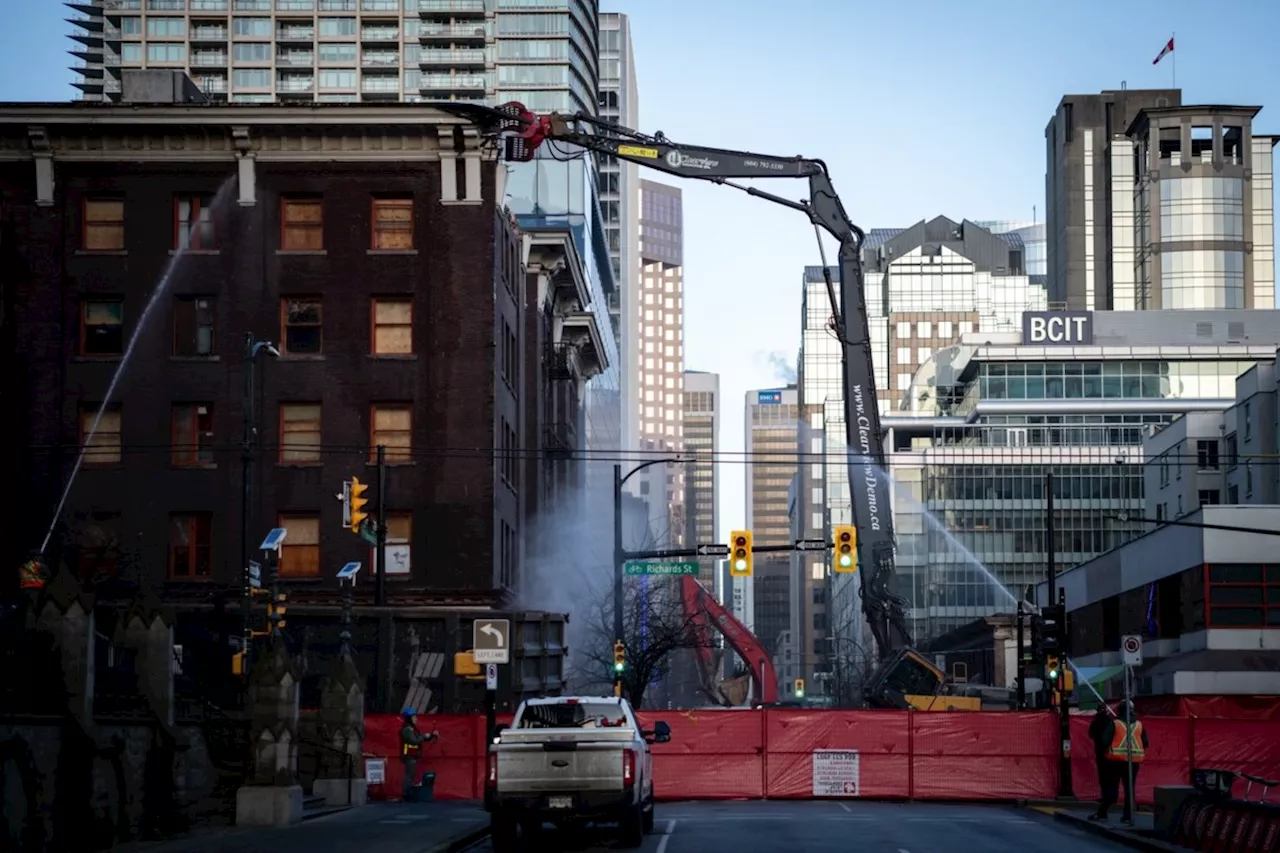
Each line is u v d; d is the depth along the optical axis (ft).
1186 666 221.87
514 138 185.16
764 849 86.43
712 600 277.23
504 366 201.36
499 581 192.44
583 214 325.62
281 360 187.73
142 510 185.78
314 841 85.40
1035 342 520.01
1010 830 103.40
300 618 156.76
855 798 136.56
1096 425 499.92
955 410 532.32
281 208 190.70
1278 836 76.43
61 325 188.24
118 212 190.60
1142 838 91.20
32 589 78.64
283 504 186.09
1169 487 349.41
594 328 279.08
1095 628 294.87
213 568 184.44
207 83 583.58
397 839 86.63
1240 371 504.43
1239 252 638.12
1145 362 506.48
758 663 275.39
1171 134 652.48
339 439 186.91
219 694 125.80
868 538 168.76
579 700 90.89
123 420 187.32
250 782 97.86
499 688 152.56
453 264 189.06
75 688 77.87
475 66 583.58
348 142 190.08
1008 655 313.32
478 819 103.24
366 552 184.85
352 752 119.55
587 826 104.32
